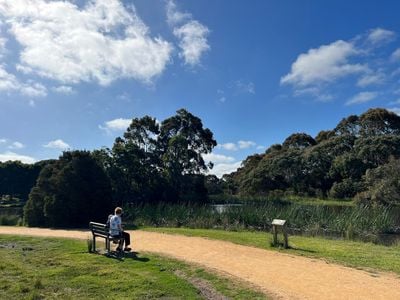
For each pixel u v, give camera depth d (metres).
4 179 76.62
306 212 23.56
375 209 24.78
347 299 8.18
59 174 25.86
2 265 11.95
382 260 11.84
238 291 8.88
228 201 48.50
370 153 60.47
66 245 15.58
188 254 13.16
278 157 73.81
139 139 54.03
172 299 8.54
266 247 14.37
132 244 15.44
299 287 9.09
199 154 58.88
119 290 9.20
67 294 9.00
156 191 46.75
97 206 26.39
